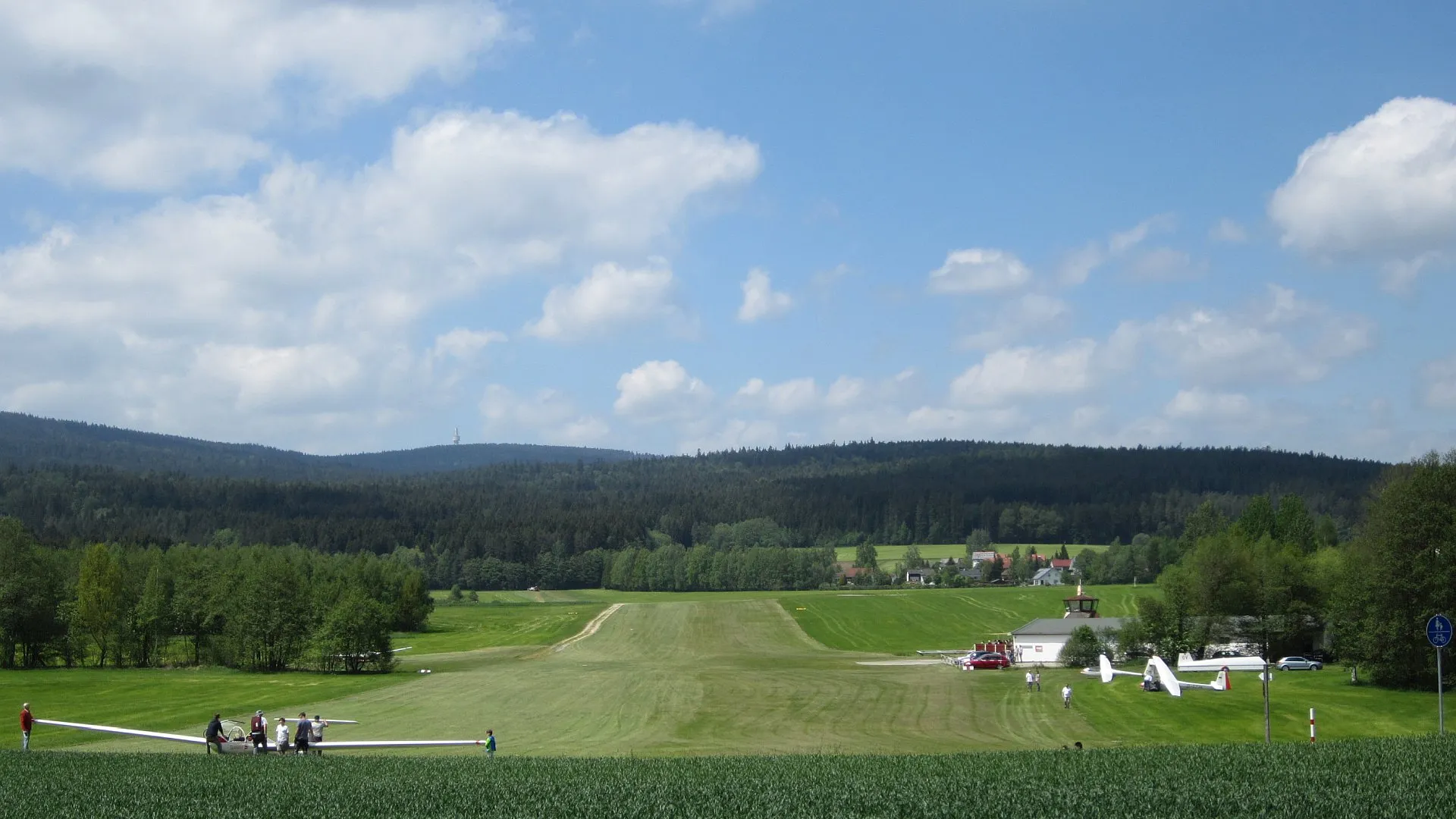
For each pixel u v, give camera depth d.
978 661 98.44
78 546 163.75
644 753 52.81
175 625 113.94
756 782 33.41
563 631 152.25
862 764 38.56
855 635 144.50
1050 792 30.03
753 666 105.56
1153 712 62.72
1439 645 39.56
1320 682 73.56
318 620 105.31
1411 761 33.16
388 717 69.06
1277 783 30.12
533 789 32.53
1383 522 70.25
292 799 31.25
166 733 60.31
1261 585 96.19
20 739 57.69
